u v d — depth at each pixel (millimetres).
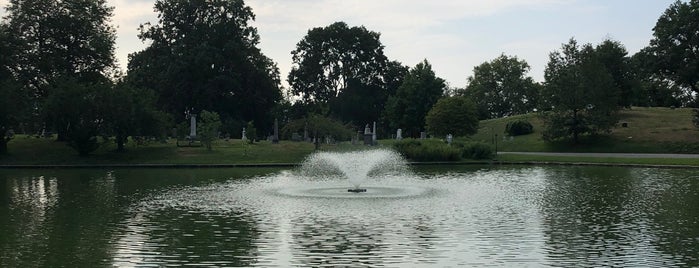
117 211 26031
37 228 21953
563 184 36688
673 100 108250
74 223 23000
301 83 116500
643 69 84375
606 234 20250
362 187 35656
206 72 89875
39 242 19422
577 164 54781
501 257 17125
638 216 23875
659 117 81938
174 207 27203
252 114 97062
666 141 68750
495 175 44438
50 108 57906
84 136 58125
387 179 41594
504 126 88938
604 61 84438
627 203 27656
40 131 66312
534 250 17953
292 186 36562
